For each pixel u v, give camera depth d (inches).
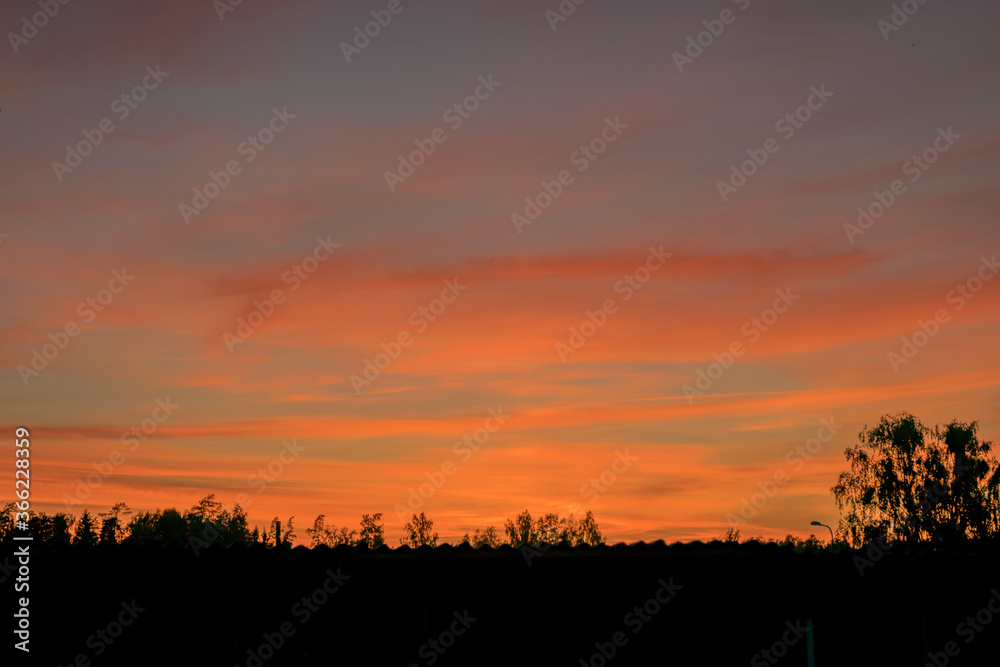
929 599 560.1
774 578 566.6
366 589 564.1
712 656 558.9
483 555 567.8
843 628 561.9
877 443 1825.8
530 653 559.5
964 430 1775.3
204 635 554.3
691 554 568.1
